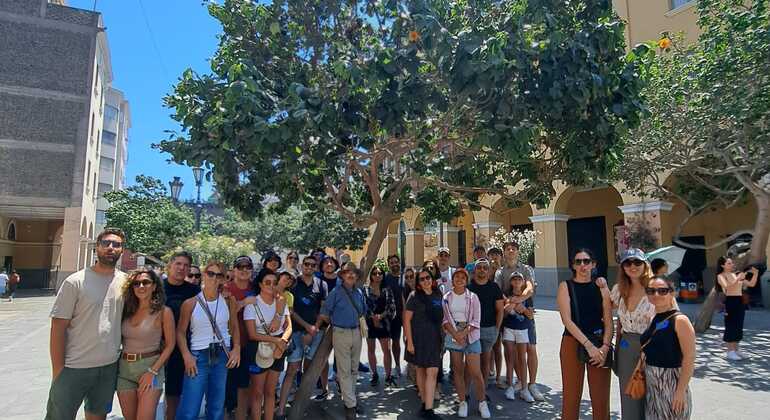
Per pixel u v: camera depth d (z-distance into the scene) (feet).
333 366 24.32
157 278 13.44
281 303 16.69
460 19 15.29
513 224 82.02
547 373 24.16
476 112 15.97
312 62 18.74
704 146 33.32
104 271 12.69
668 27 54.08
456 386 18.12
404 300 23.85
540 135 18.71
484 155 22.53
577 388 14.53
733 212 58.23
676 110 32.48
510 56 13.85
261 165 16.69
